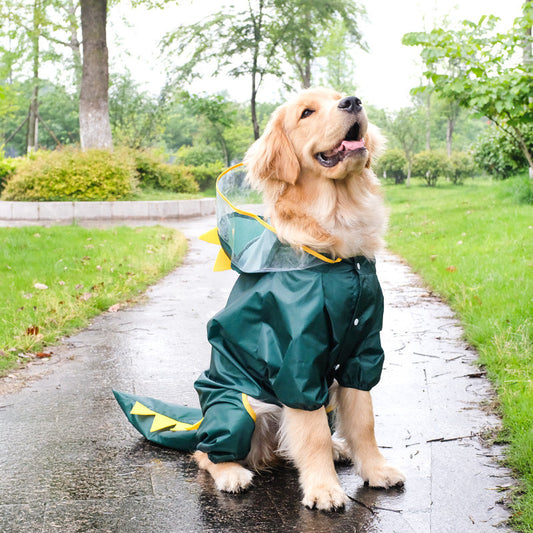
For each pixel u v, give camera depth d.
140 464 1.53
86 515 1.31
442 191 13.29
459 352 2.26
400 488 1.40
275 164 1.46
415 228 5.91
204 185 17.08
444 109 18.61
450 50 4.81
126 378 2.10
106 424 1.75
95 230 5.76
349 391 1.44
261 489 1.42
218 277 4.06
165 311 3.07
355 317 1.37
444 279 3.42
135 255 4.58
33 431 1.70
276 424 1.50
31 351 2.35
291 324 1.34
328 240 1.38
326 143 1.40
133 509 1.33
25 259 4.09
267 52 13.41
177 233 6.20
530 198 6.28
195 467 1.52
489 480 1.41
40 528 1.27
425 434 1.64
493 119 5.44
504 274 3.15
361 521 1.29
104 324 2.81
